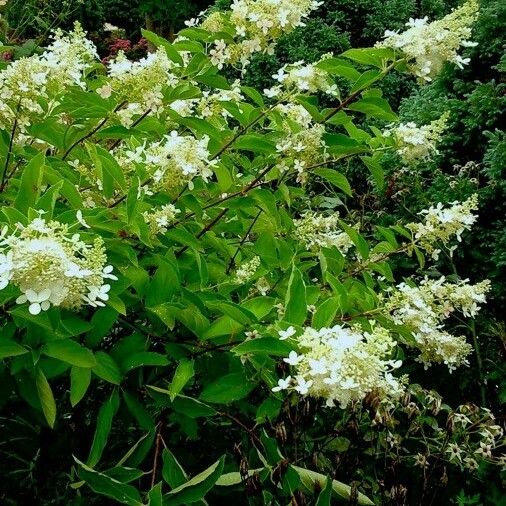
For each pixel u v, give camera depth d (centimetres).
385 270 257
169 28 982
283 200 285
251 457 207
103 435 178
